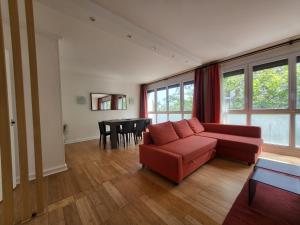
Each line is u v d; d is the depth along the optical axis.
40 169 1.55
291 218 1.36
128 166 2.71
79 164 2.83
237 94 3.82
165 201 1.66
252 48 3.29
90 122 5.39
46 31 2.32
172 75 5.59
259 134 3.03
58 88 2.49
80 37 2.54
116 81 6.18
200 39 2.81
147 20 2.18
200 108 4.46
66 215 1.48
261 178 1.49
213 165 2.65
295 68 2.90
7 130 1.37
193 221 1.36
